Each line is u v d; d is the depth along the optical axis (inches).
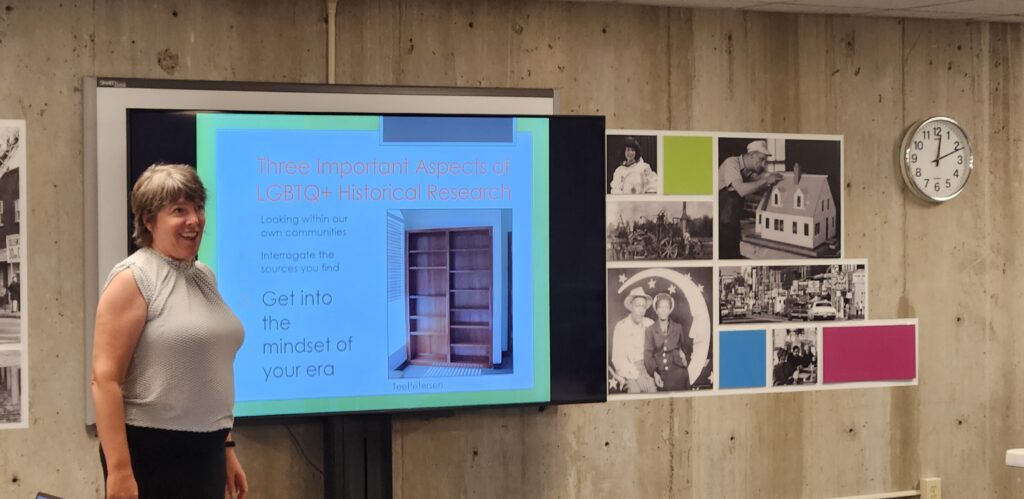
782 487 175.5
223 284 144.4
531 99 160.2
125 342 104.0
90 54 145.6
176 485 107.6
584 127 155.9
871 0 163.6
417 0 157.0
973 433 184.9
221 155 143.8
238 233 144.7
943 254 182.5
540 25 162.1
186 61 148.9
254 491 153.3
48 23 144.3
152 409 105.3
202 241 143.4
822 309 175.9
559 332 155.7
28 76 143.9
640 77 166.4
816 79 175.0
